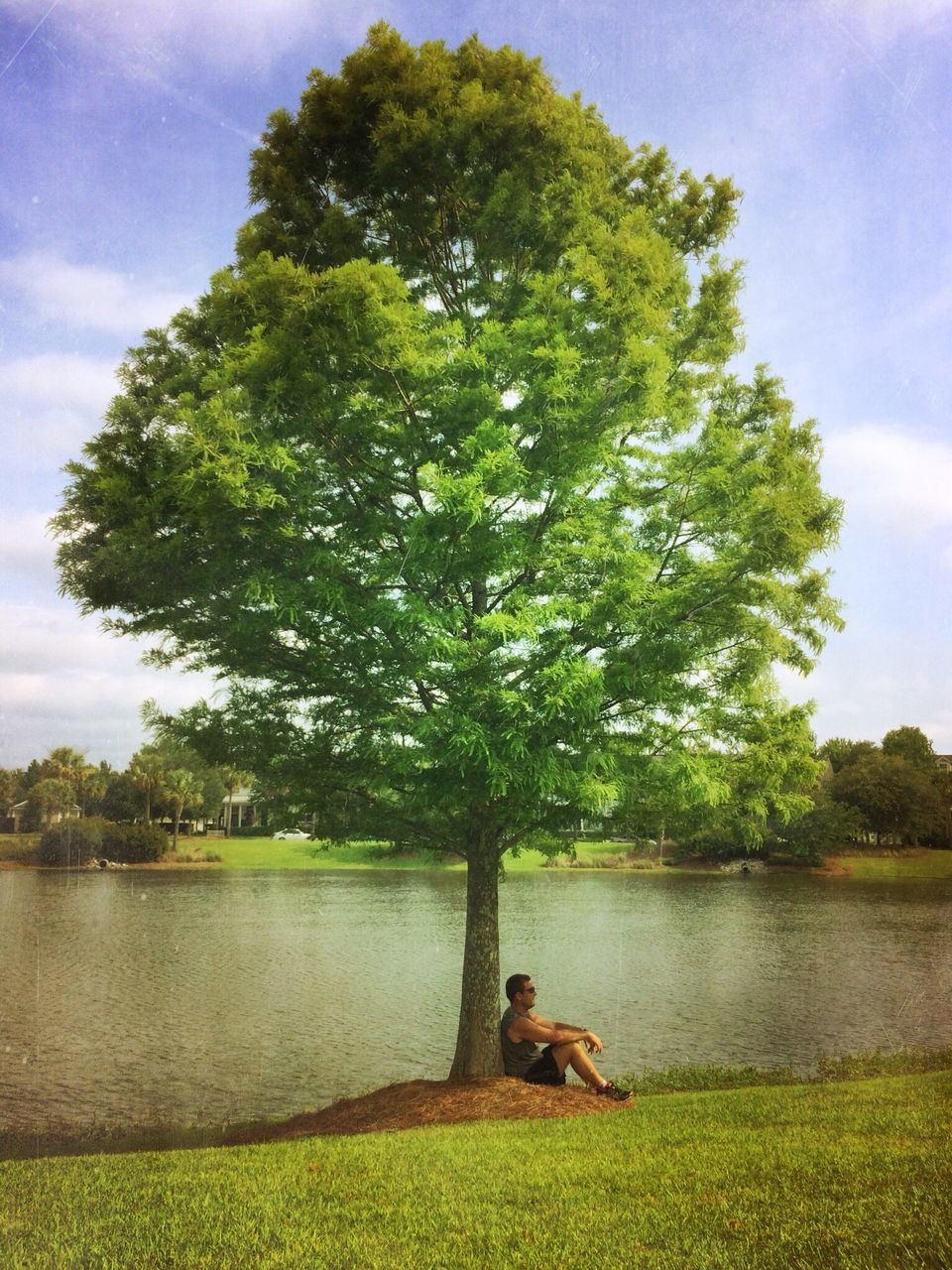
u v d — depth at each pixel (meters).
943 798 73.81
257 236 10.98
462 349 9.09
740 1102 8.20
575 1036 9.35
